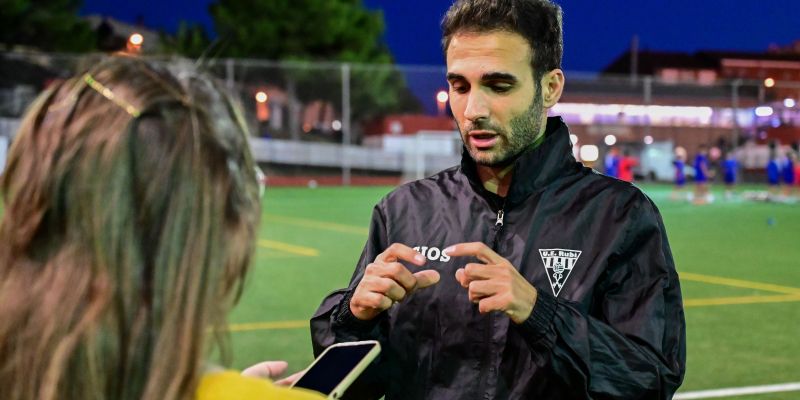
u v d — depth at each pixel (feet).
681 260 40.60
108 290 3.14
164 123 3.29
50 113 3.36
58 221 3.28
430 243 7.42
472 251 6.16
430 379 7.09
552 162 7.23
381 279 6.30
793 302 28.89
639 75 201.05
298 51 135.54
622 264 7.01
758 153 116.98
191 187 3.27
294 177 112.57
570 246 7.04
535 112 7.07
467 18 6.94
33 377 3.14
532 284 6.97
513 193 7.18
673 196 92.63
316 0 134.00
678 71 200.03
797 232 54.85
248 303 28.07
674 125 120.67
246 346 21.99
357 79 116.06
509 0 6.88
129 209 3.21
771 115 117.08
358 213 66.95
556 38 7.15
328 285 32.01
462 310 7.06
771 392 17.94
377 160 116.26
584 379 6.32
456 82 7.09
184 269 3.23
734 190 107.24
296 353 21.38
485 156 7.09
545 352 6.31
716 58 198.29
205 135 3.35
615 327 6.81
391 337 7.25
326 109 116.98
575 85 118.73
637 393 6.44
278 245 45.06
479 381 6.93
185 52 115.85
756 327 24.67
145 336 3.18
